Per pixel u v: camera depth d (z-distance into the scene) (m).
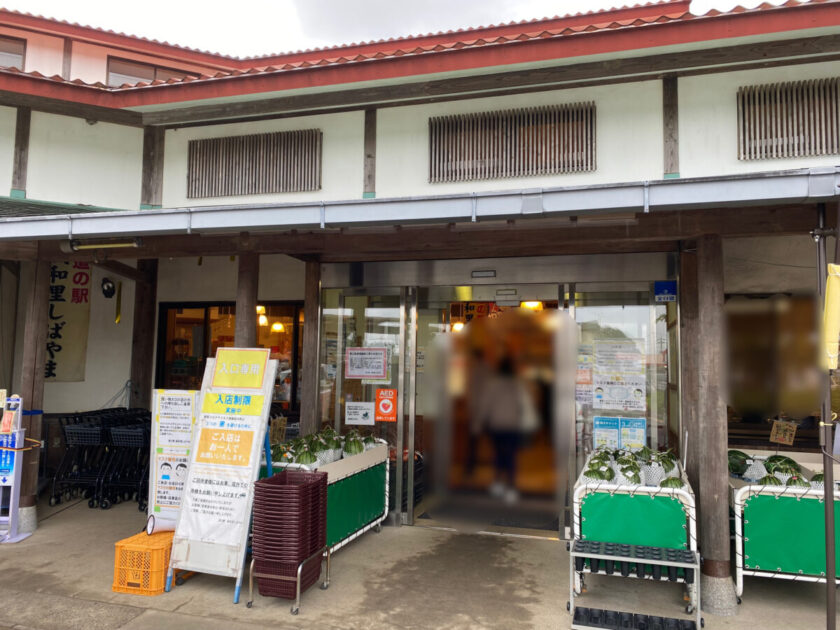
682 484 4.40
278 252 5.51
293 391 8.08
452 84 5.63
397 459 6.25
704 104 5.09
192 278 8.55
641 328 5.84
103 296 8.62
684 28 4.70
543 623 3.94
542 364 6.05
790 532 4.12
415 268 6.38
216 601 4.25
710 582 4.13
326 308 6.67
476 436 6.20
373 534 5.83
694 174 5.06
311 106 6.00
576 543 4.14
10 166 6.10
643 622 3.83
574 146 5.38
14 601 4.21
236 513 4.32
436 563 5.03
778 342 6.01
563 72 5.33
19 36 11.18
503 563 5.04
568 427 5.92
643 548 4.07
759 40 4.82
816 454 5.66
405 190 5.82
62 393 8.48
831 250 5.93
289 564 4.12
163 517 4.77
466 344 6.27
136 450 6.99
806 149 4.84
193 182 6.41
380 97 5.83
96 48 11.58
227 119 6.33
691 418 5.32
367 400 6.46
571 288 5.99
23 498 5.82
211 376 4.67
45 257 6.02
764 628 3.87
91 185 6.31
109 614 4.02
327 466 4.84
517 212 3.66
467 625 3.90
